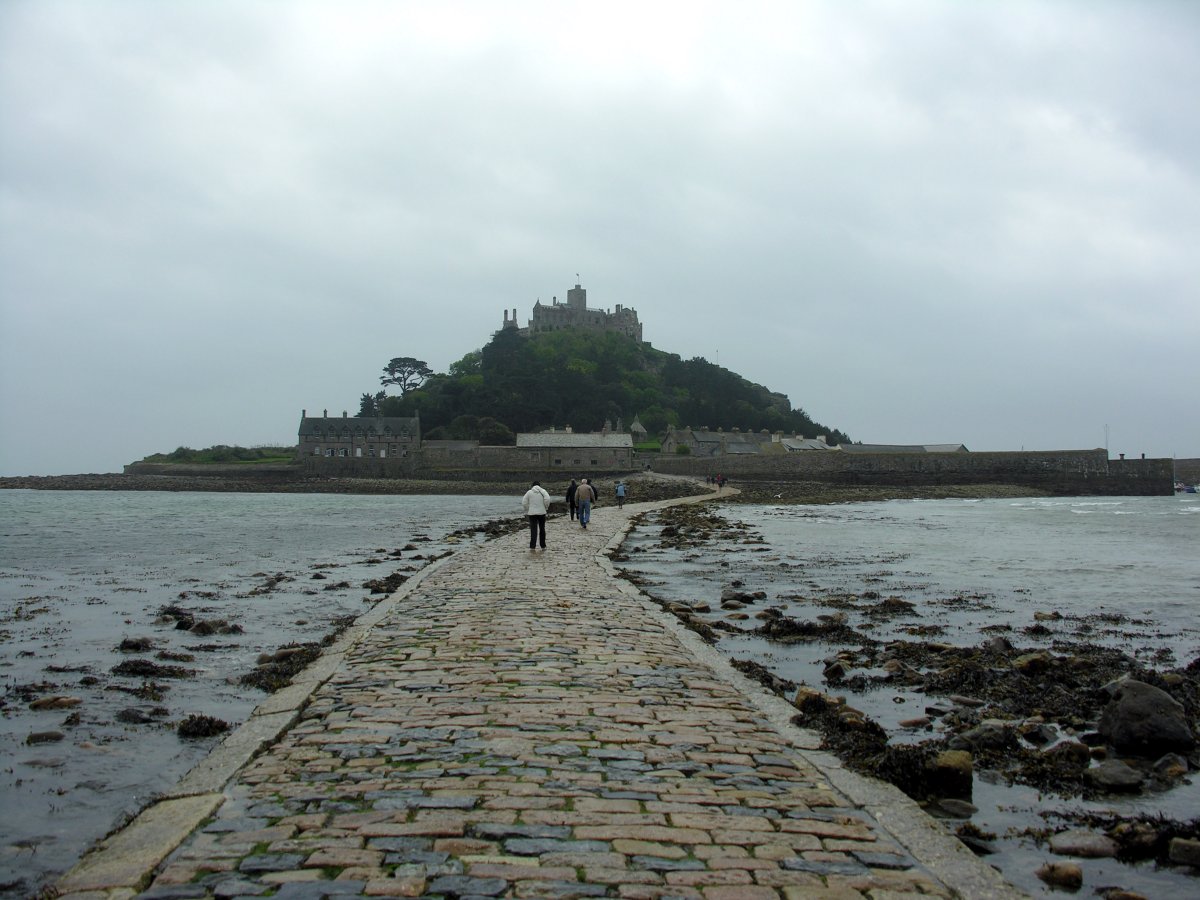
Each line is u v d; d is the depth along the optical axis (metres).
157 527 41.28
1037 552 27.98
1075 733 8.38
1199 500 78.88
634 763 6.21
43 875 5.07
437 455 108.31
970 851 4.97
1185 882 5.18
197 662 11.32
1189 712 8.84
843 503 65.44
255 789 5.68
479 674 8.80
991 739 7.73
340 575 21.31
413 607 13.47
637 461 114.81
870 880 4.52
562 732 6.90
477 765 6.09
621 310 177.88
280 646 12.44
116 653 11.97
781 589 18.83
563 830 5.01
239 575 21.56
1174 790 6.75
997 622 15.16
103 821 5.91
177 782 6.03
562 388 142.38
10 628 14.00
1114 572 22.55
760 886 4.40
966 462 89.00
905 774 6.34
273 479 109.00
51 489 105.19
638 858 4.68
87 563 24.59
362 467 108.25
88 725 8.26
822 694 8.71
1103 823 6.04
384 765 6.10
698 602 16.27
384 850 4.72
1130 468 86.94
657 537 31.12
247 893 4.22
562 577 17.27
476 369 154.12
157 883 4.34
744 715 7.62
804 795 5.75
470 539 32.06
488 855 4.66
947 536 34.47
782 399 175.75
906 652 11.93
